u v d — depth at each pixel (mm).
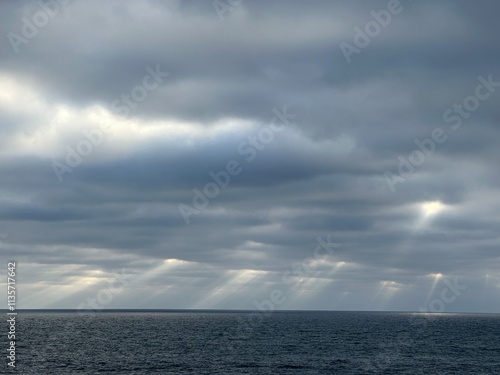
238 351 101812
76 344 115812
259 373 74062
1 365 79750
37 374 71750
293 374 73750
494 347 119312
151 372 73812
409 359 93188
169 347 109688
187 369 76875
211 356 93000
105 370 75500
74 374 71875
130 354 95750
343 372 76438
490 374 77500
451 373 77750
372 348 111938
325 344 119938
